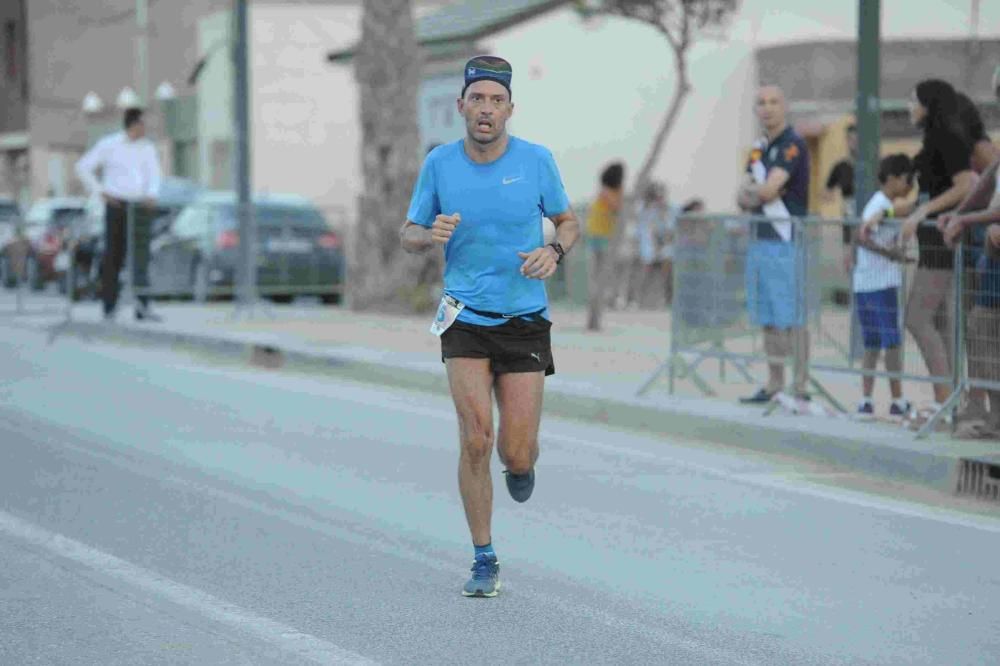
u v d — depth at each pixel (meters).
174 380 38.25
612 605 18.48
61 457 27.20
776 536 22.34
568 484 25.88
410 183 57.41
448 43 82.00
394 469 26.75
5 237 78.00
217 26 109.69
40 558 20.16
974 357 28.06
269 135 103.19
